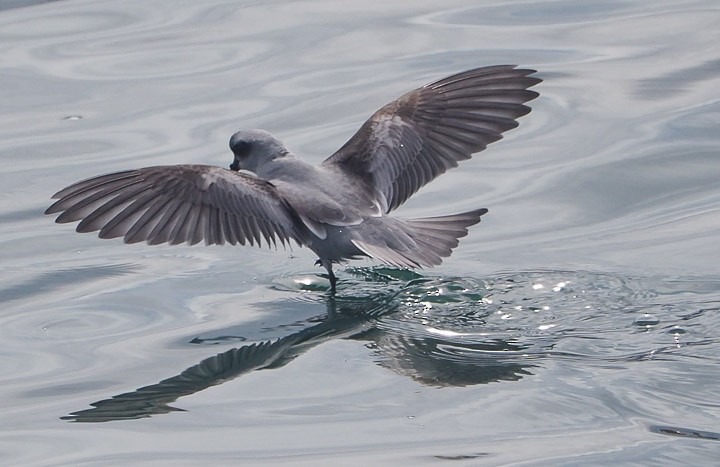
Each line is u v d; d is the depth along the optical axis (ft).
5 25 77.20
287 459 31.86
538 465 30.50
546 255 46.93
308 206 40.52
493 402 34.19
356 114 61.57
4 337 41.96
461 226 40.37
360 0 80.28
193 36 74.28
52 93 66.80
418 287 44.06
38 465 32.45
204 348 39.99
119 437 33.86
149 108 64.44
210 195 38.40
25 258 49.47
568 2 77.77
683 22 72.38
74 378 38.27
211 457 32.24
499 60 67.62
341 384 36.42
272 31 74.79
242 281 46.29
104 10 79.66
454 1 79.46
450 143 42.14
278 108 63.16
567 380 35.14
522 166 57.00
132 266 48.39
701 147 56.85
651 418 32.53
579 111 61.77
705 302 40.98
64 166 57.82
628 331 38.70
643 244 47.52
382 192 42.14
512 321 40.37
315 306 43.21
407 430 33.06
